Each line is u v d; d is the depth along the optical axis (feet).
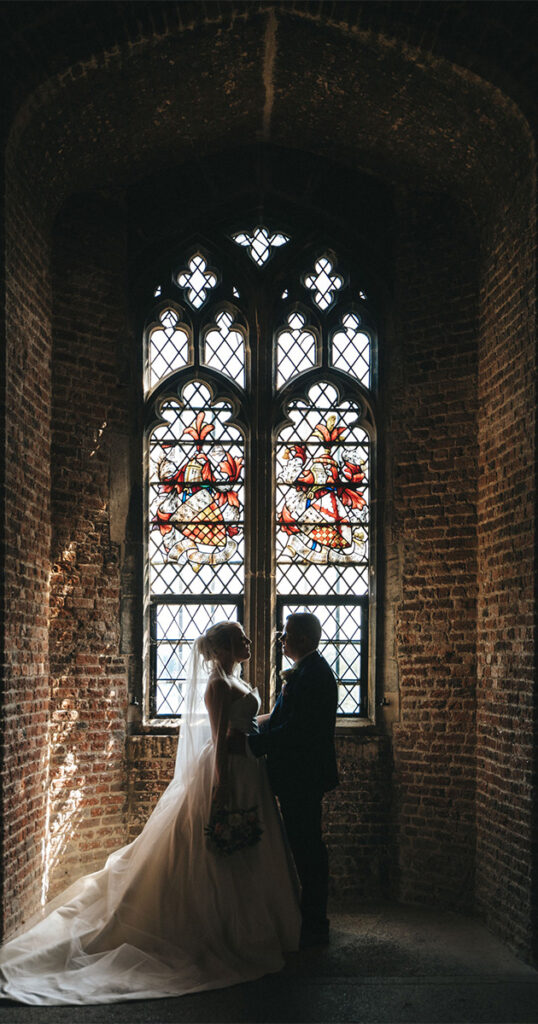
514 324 17.97
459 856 19.13
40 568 18.43
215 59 18.13
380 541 21.09
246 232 21.94
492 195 19.29
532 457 16.81
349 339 21.85
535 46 16.48
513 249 18.06
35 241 18.65
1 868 15.51
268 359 21.74
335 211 21.74
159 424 21.61
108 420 20.71
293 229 21.80
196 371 21.72
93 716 19.76
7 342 16.58
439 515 20.29
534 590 16.35
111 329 20.97
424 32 16.72
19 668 16.80
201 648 16.75
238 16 16.98
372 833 20.18
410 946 16.44
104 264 20.97
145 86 18.35
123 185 21.43
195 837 15.19
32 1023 12.36
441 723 19.74
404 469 20.88
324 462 21.65
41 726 18.01
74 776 19.22
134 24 16.85
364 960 15.51
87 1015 12.66
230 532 21.52
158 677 21.21
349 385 21.74
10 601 16.40
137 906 14.94
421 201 21.33
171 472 21.59
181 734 16.55
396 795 20.17
